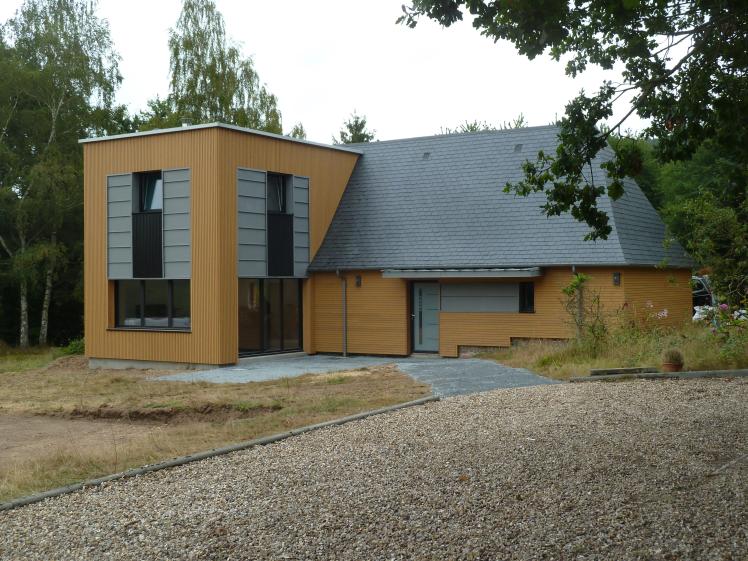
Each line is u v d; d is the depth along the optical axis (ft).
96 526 22.40
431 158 84.74
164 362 72.79
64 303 123.24
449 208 78.79
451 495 23.15
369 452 29.40
